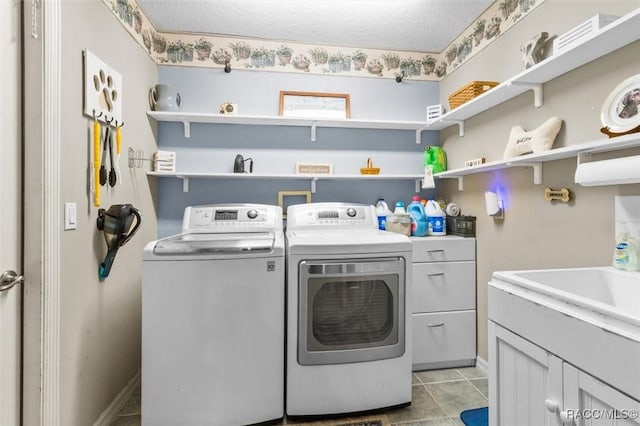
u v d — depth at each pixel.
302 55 2.62
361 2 2.10
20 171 1.19
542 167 1.70
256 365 1.59
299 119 2.43
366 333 1.73
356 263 1.67
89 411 1.50
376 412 1.73
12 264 1.16
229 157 2.56
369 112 2.71
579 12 1.49
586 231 1.45
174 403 1.52
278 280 1.62
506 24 1.98
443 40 2.58
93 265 1.53
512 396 1.10
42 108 1.20
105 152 1.63
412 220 2.39
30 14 1.19
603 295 1.24
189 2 2.08
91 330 1.52
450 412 1.74
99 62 1.56
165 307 1.51
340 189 2.69
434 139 2.79
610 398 0.76
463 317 2.23
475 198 2.28
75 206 1.39
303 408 1.64
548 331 0.94
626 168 1.05
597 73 1.39
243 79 2.56
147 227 2.23
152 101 2.31
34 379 1.21
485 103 2.03
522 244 1.84
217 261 1.55
